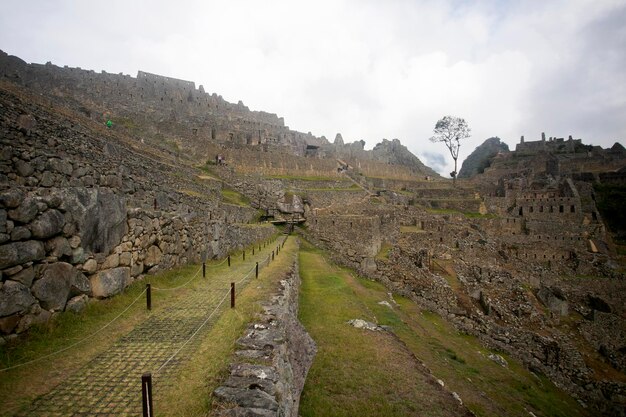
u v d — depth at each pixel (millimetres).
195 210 21703
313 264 31766
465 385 16406
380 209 53969
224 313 10352
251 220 46125
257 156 67750
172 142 58125
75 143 18391
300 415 10398
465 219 69500
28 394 6012
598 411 23281
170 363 7289
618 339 37031
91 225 9789
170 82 94312
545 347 29656
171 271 14930
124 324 9461
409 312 26875
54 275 8336
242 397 5625
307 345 14180
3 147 10523
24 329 7422
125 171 18219
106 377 6715
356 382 12812
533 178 96000
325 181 69562
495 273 41688
